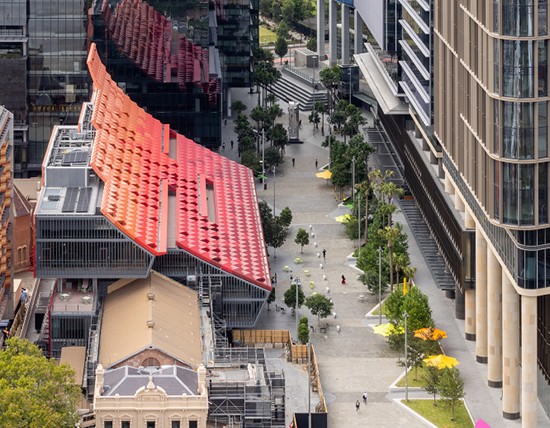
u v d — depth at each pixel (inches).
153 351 7598.4
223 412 7578.7
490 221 7534.5
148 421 7032.5
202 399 7057.1
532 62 7121.1
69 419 7071.9
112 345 7869.1
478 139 7849.4
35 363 7175.2
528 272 7401.6
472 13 7770.7
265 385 7726.4
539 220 7337.6
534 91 7160.4
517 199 7317.9
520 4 7057.1
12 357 7224.4
